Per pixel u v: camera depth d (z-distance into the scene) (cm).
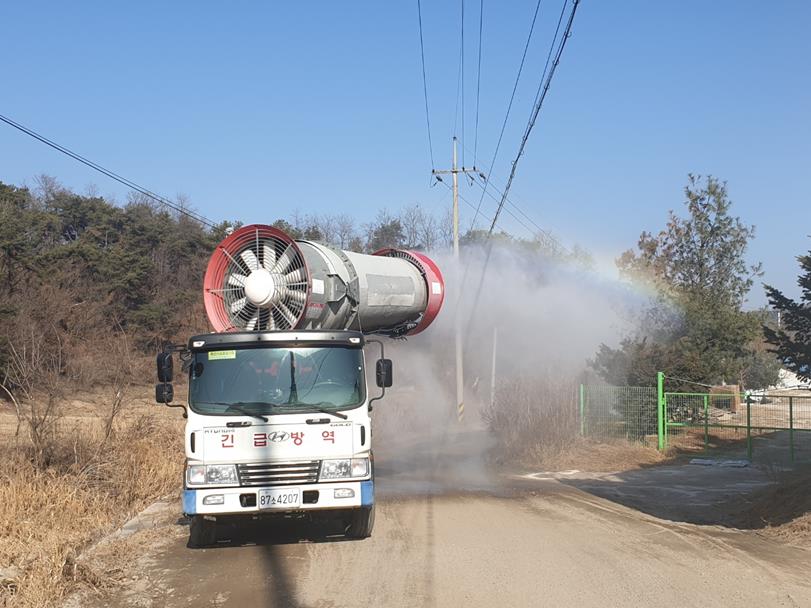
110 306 3706
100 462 1311
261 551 894
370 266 1259
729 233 3027
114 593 737
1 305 2675
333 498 873
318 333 921
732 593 718
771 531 1002
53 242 5488
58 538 934
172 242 5391
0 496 1033
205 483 864
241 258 1098
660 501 1281
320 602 700
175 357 3441
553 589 729
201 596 726
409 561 834
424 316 1401
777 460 1828
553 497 1295
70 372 2373
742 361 3388
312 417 882
